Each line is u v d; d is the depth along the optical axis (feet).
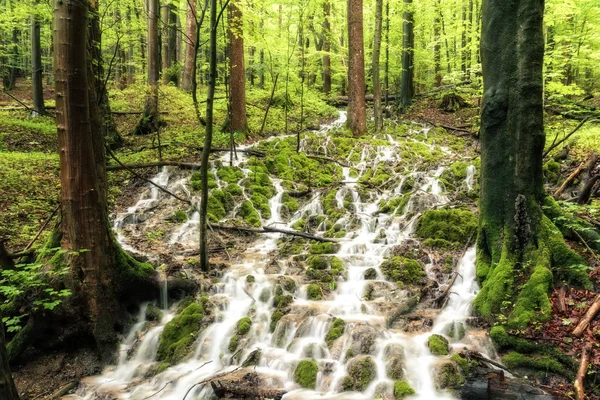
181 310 23.08
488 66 22.13
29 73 108.58
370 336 18.92
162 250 28.73
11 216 28.55
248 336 20.68
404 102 68.44
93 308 20.68
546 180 31.12
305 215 34.86
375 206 34.99
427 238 28.19
